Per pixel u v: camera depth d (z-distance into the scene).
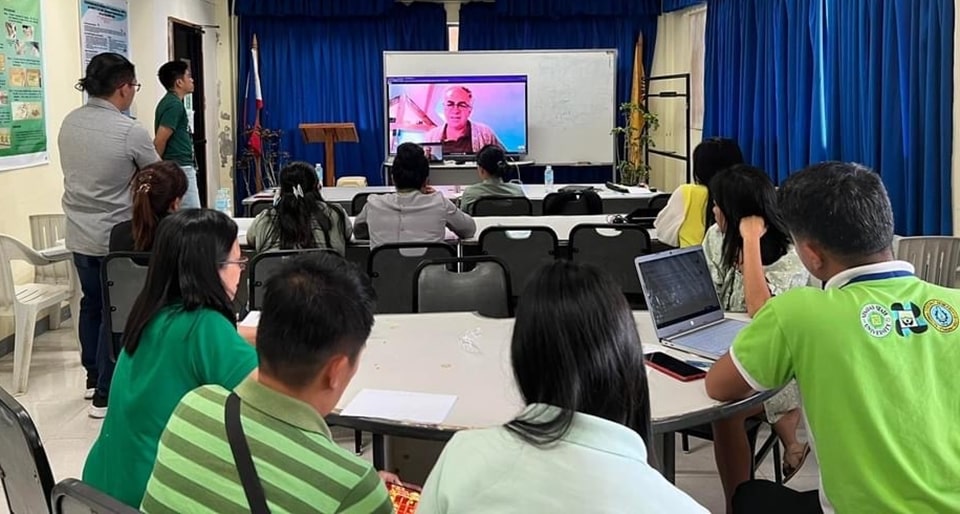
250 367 1.79
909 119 5.13
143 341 1.83
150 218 3.50
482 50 9.65
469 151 9.45
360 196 6.09
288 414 1.36
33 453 1.49
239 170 9.69
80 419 3.87
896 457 1.45
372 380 2.13
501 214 5.54
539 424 1.11
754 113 7.45
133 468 1.78
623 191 6.67
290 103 9.71
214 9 9.24
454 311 3.18
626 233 4.24
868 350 1.50
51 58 5.52
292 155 9.82
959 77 4.68
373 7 9.42
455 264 3.64
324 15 9.46
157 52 7.45
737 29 7.76
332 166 9.36
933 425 1.46
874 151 5.53
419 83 9.35
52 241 5.10
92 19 6.23
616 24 9.72
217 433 1.35
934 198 4.90
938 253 3.92
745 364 1.66
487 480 1.09
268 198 6.31
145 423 1.79
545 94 9.45
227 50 9.43
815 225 1.59
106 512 1.22
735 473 2.60
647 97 9.78
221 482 1.32
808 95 6.51
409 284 4.04
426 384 2.10
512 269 4.29
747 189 2.54
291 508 1.31
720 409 1.87
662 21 9.70
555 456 1.08
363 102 9.74
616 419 1.13
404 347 2.42
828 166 1.63
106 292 3.57
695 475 3.23
